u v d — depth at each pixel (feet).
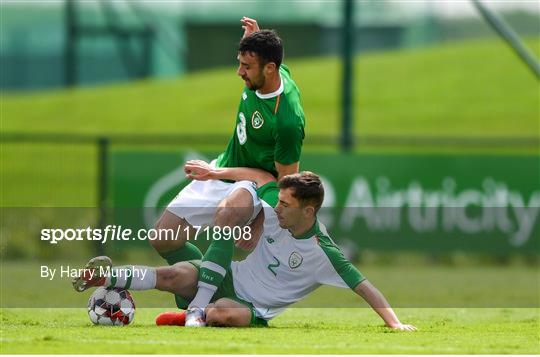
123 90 367.25
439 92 347.77
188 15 395.14
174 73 406.41
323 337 87.10
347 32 204.85
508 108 333.42
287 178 95.04
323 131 315.58
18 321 100.83
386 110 334.65
